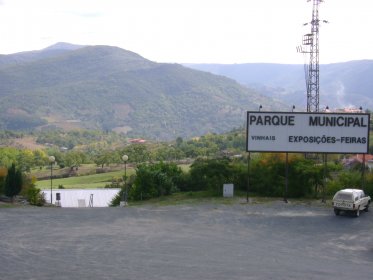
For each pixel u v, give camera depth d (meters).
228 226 22.75
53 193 54.41
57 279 13.31
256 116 29.91
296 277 13.99
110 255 16.44
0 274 13.78
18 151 139.38
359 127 29.41
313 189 33.50
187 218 24.97
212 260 15.95
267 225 23.09
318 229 22.20
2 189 35.66
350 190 26.45
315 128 29.64
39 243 18.30
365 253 17.73
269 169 34.72
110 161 122.00
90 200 50.50
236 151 112.50
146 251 17.16
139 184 38.66
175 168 41.28
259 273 14.36
